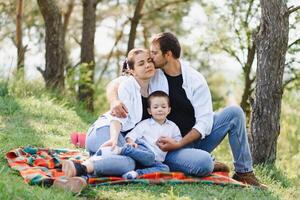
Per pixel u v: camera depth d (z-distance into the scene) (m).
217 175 5.51
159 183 5.13
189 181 5.26
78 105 10.25
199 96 5.57
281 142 12.51
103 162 5.05
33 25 17.47
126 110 5.35
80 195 4.74
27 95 9.62
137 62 5.46
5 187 4.28
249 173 5.64
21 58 13.16
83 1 13.02
